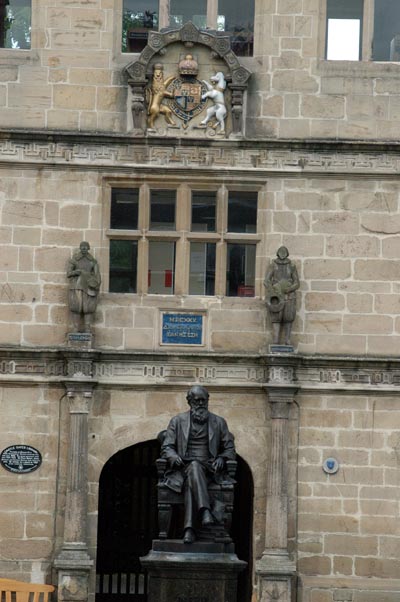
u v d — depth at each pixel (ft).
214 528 125.49
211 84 152.35
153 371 151.12
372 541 150.20
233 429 151.12
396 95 152.97
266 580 148.46
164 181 152.97
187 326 152.05
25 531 149.89
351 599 148.87
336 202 152.25
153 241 153.69
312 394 150.82
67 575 148.25
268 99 152.87
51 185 152.25
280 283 150.00
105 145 152.25
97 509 150.41
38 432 150.51
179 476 127.34
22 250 151.64
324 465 150.51
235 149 152.46
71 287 150.00
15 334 151.02
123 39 154.51
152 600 124.16
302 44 153.17
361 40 154.20
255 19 153.99
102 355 150.51
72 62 152.87
